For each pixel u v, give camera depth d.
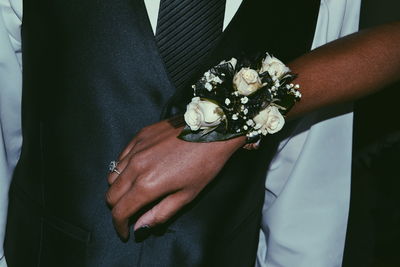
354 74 0.65
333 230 0.84
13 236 0.77
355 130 1.92
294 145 0.79
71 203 0.68
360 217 1.73
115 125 0.64
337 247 0.86
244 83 0.56
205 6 0.61
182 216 0.67
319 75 0.64
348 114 0.79
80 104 0.64
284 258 0.85
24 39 0.66
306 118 0.76
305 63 0.65
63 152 0.66
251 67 0.59
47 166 0.68
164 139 0.58
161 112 0.63
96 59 0.63
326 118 0.77
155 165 0.57
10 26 0.68
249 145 0.61
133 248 0.68
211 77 0.57
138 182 0.57
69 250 0.69
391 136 1.88
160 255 0.68
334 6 0.74
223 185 0.68
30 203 0.72
